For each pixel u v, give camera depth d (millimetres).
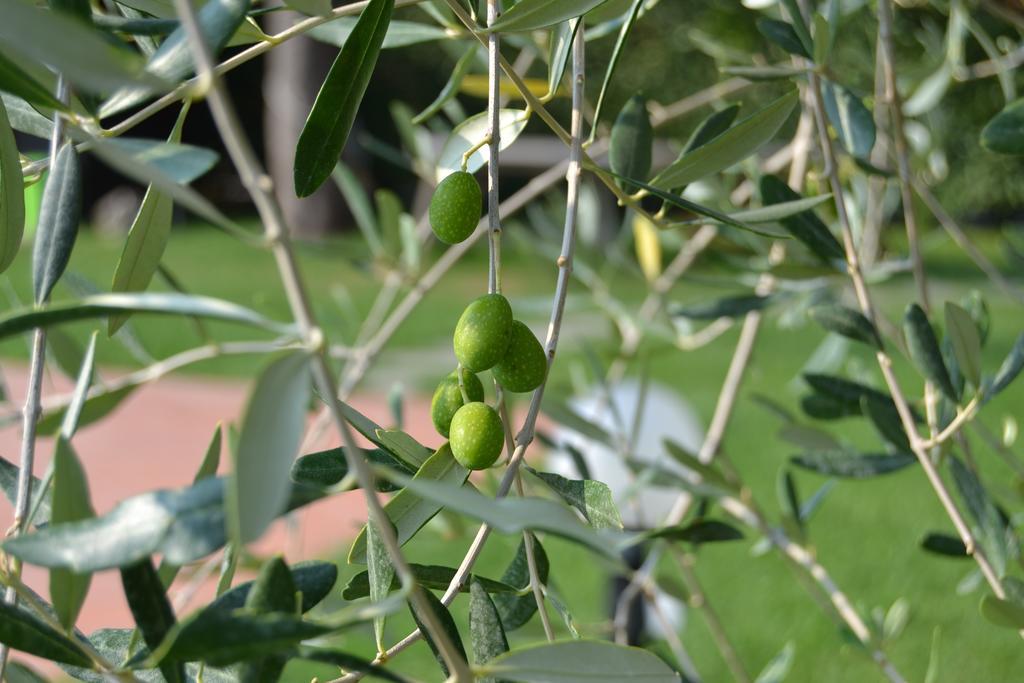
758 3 1142
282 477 545
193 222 11977
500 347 658
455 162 760
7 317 551
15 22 533
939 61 1412
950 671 2244
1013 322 6082
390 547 564
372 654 2164
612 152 795
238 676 660
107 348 5922
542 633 1116
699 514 1127
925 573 2760
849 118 904
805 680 2230
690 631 2479
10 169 677
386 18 655
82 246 10234
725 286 1237
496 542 2852
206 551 568
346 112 664
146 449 4371
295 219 9922
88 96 651
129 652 631
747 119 726
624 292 6637
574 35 703
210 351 1009
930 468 812
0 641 592
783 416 1058
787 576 2738
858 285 841
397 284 1397
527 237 1455
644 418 1394
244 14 631
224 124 542
